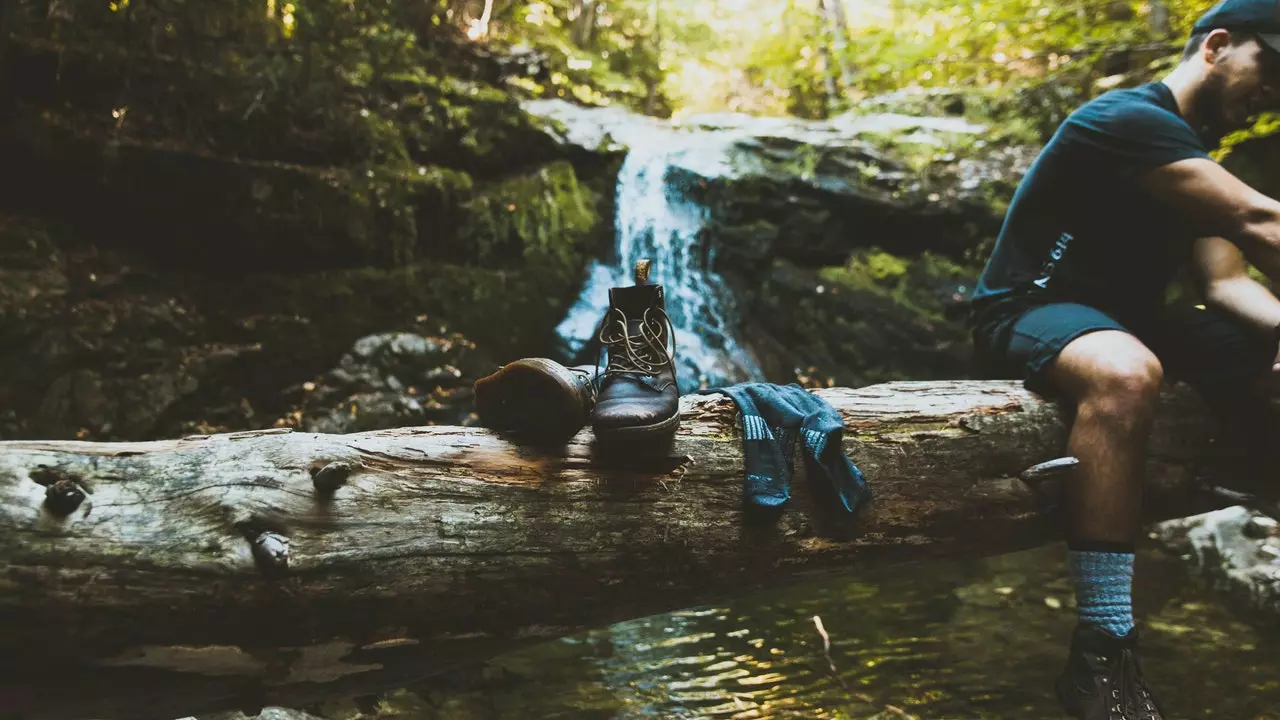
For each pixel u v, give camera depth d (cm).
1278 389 233
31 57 429
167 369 465
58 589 127
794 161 681
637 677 294
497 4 836
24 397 420
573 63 862
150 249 479
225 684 147
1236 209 213
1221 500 248
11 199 441
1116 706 199
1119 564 207
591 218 626
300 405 504
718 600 200
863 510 206
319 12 527
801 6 1016
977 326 262
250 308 500
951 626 337
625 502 180
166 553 135
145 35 464
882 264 663
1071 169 237
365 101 557
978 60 765
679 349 614
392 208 541
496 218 587
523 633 171
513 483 172
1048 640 320
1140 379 209
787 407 202
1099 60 691
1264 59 228
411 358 532
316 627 146
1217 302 249
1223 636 313
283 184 498
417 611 156
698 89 1155
